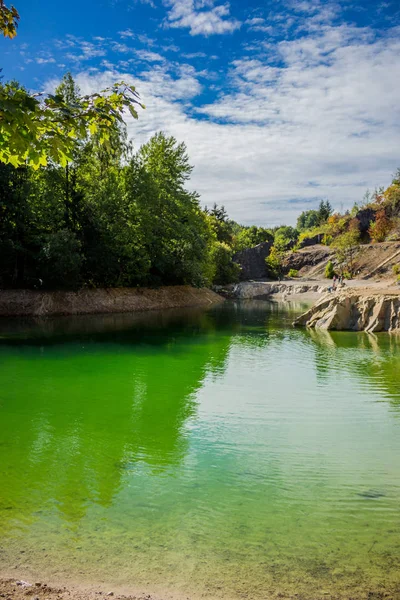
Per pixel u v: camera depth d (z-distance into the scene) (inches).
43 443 397.1
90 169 1706.4
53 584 195.2
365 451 386.6
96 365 739.4
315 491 308.8
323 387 612.4
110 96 205.0
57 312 1459.2
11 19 230.2
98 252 1599.4
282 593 193.8
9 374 665.6
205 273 2369.6
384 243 3580.2
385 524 263.0
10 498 289.4
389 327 1115.9
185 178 2057.1
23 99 171.2
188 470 343.6
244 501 291.7
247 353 862.5
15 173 1391.5
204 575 206.8
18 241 1429.6
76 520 260.5
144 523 259.0
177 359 801.6
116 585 196.5
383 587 199.2
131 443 401.1
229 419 474.6
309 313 1288.1
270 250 4001.0
